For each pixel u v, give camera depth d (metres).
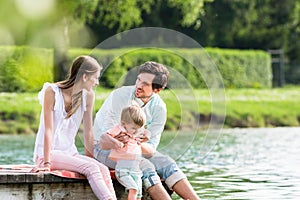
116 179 9.69
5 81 29.27
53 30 29.83
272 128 28.48
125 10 32.28
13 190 9.21
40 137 9.74
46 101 9.64
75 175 9.42
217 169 14.63
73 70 9.74
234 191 11.79
